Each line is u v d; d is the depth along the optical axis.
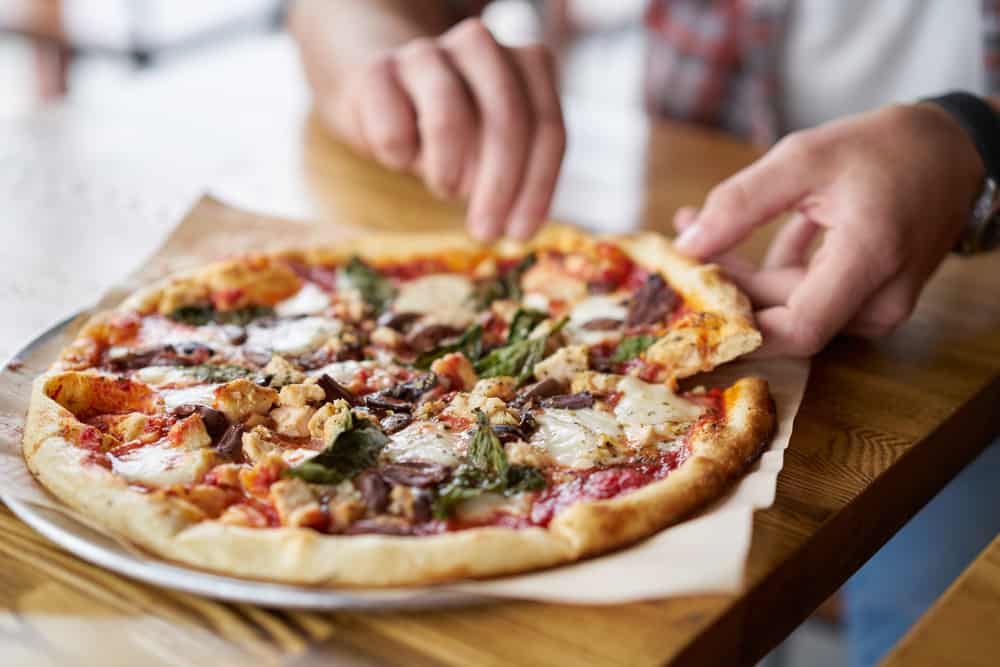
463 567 0.55
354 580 0.54
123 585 0.56
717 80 1.19
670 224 0.95
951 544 0.95
